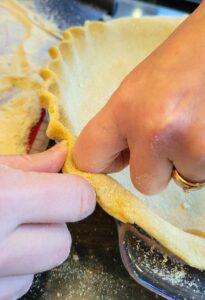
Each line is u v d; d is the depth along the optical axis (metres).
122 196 0.09
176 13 0.20
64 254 0.09
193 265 0.09
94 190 0.09
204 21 0.09
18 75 0.15
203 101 0.08
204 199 0.12
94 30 0.14
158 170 0.08
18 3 0.18
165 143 0.08
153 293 0.11
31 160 0.10
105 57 0.14
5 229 0.08
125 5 0.20
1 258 0.08
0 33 0.16
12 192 0.08
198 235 0.11
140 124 0.08
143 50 0.15
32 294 0.10
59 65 0.12
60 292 0.11
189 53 0.08
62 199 0.09
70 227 0.12
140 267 0.10
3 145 0.13
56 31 0.17
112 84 0.13
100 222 0.12
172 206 0.11
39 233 0.09
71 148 0.10
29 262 0.09
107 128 0.08
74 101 0.12
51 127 0.10
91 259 0.11
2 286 0.09
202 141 0.07
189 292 0.10
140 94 0.08
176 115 0.07
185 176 0.08
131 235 0.10
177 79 0.08
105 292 0.11
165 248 0.10
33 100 0.14
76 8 0.19
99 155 0.09
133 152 0.08
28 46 0.16
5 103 0.14
